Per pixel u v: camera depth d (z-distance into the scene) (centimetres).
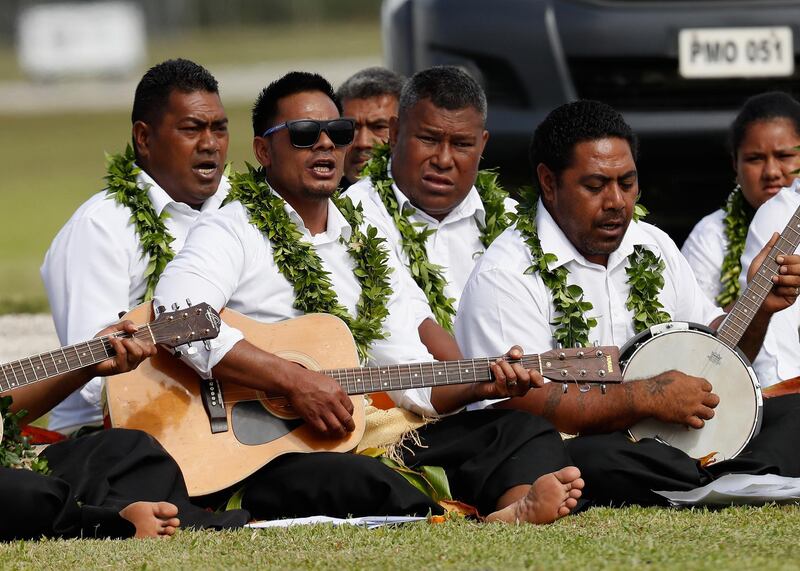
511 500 1839
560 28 2852
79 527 1744
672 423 1948
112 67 16838
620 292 2058
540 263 2017
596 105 2005
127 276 2131
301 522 1791
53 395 1878
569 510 1766
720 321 2094
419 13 2948
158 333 1859
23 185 7844
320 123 2041
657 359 1962
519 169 2839
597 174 1973
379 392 1981
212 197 2245
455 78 2209
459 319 2069
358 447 1941
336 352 1962
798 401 2002
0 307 3859
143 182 2178
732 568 1449
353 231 2100
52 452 1841
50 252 2159
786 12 2888
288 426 1912
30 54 16750
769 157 2425
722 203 2895
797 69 2891
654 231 2127
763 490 1812
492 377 1902
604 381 1906
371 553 1573
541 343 2020
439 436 1927
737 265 2439
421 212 2244
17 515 1714
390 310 2073
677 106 2881
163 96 2180
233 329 1905
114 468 1803
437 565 1499
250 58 17112
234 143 8244
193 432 1892
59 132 10794
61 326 2131
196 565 1538
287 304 2030
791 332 2248
